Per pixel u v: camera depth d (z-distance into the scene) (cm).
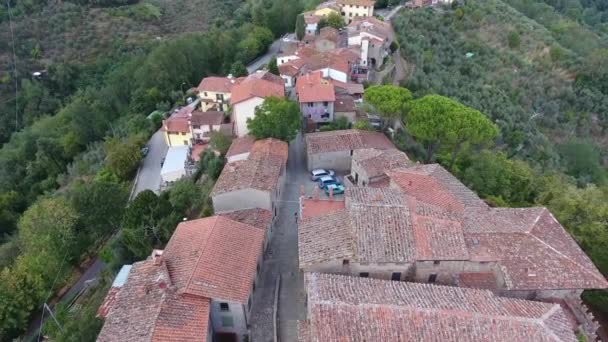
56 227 5588
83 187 6525
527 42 14112
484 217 4103
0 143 12331
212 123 8419
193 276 3625
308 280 3388
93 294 5225
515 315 3061
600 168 10381
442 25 13412
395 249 3659
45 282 5256
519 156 9312
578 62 13375
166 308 3381
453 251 3656
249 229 4325
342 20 12769
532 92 12500
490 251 3719
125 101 11994
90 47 15112
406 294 3272
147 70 11481
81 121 10650
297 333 3544
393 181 4709
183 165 7662
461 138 6141
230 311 3728
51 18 15338
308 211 4503
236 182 5288
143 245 4934
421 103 6394
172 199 5619
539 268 3634
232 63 12219
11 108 12950
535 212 4191
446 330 2966
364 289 3288
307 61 9925
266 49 13125
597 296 4081
